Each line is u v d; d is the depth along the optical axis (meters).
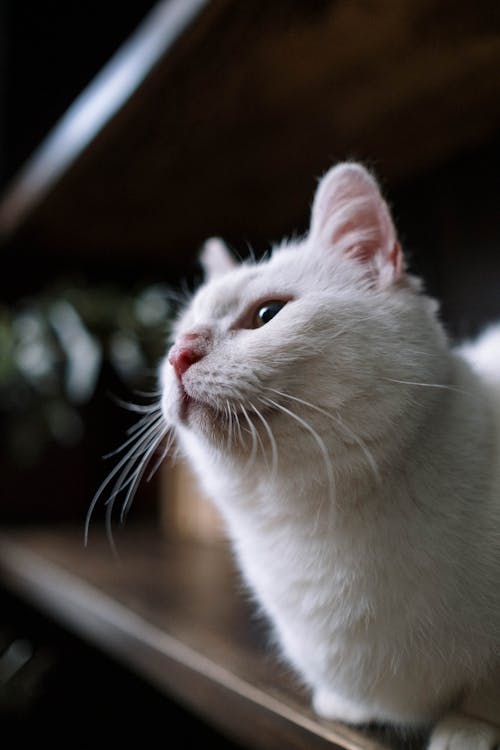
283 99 0.45
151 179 0.56
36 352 0.72
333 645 0.31
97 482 0.86
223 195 0.59
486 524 0.30
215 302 0.34
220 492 0.34
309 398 0.30
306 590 0.32
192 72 0.42
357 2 0.36
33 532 0.78
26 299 0.80
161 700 0.66
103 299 0.72
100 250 0.77
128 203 0.62
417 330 0.32
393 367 0.30
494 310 0.48
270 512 0.32
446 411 0.31
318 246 0.35
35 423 0.77
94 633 0.51
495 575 0.29
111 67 0.48
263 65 0.41
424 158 0.52
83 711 0.71
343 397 0.30
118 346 0.70
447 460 0.30
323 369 0.30
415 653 0.30
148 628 0.44
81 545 0.70
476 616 0.29
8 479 0.83
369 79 0.43
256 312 0.33
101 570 0.59
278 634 0.36
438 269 0.52
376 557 0.30
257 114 0.47
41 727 0.71
